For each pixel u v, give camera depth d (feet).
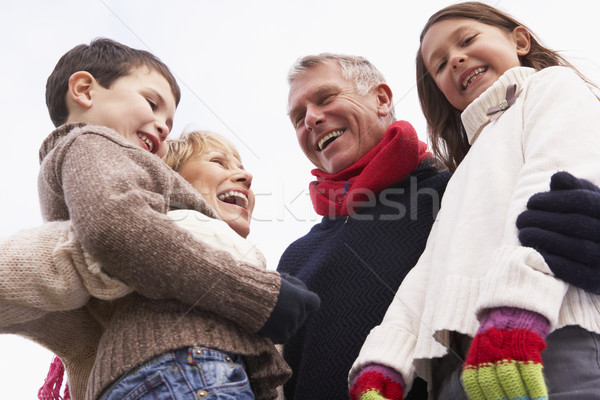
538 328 3.44
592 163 4.06
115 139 4.50
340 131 7.25
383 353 4.53
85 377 4.68
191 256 3.88
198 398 3.69
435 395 4.47
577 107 4.50
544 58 6.41
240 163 7.10
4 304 3.85
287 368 4.38
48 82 5.69
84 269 3.90
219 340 3.95
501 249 3.82
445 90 6.31
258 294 4.00
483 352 3.44
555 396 3.58
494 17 6.33
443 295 4.19
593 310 3.73
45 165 4.58
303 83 7.32
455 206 4.99
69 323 4.58
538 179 4.04
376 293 5.82
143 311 4.07
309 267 6.34
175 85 5.99
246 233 6.77
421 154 7.01
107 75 5.51
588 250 3.57
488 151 4.91
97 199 3.87
